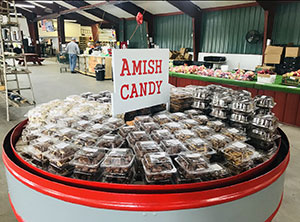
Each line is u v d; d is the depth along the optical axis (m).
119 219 1.00
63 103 2.08
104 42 16.48
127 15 13.12
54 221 1.10
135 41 13.49
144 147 1.29
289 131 3.99
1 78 5.43
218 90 2.33
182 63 8.74
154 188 1.03
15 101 4.76
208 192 1.02
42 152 1.31
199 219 1.03
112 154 1.20
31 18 17.98
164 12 11.15
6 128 3.99
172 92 2.25
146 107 1.95
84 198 1.01
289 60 6.21
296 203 2.22
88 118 1.78
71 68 11.40
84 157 1.19
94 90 7.27
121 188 1.04
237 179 1.16
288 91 4.09
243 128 1.74
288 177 2.64
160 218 1.00
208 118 1.91
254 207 1.16
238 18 8.31
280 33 7.21
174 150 1.31
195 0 8.66
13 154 1.44
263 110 1.88
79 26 21.11
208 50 9.55
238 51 8.53
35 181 1.12
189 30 10.25
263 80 4.45
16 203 1.28
